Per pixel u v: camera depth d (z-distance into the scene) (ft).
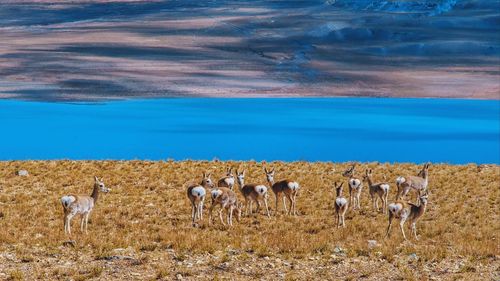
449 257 162.71
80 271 140.97
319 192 259.80
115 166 313.94
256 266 148.56
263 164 329.31
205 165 323.16
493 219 226.99
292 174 299.79
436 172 314.14
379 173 308.40
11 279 133.69
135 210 220.43
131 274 139.85
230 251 161.17
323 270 146.51
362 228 199.00
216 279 136.15
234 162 338.34
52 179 275.59
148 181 276.82
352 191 228.84
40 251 157.69
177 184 271.08
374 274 144.56
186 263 149.48
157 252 160.04
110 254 154.20
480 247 171.94
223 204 195.93
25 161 325.83
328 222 208.74
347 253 163.02
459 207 240.12
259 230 195.62
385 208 224.74
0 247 160.25
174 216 216.54
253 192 212.43
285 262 152.76
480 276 144.66
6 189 252.21
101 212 213.46
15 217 204.85
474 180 292.20
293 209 217.36
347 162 348.38
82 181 273.13
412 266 152.15
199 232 186.91
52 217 206.39
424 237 189.78
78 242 164.66
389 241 176.86
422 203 185.47
